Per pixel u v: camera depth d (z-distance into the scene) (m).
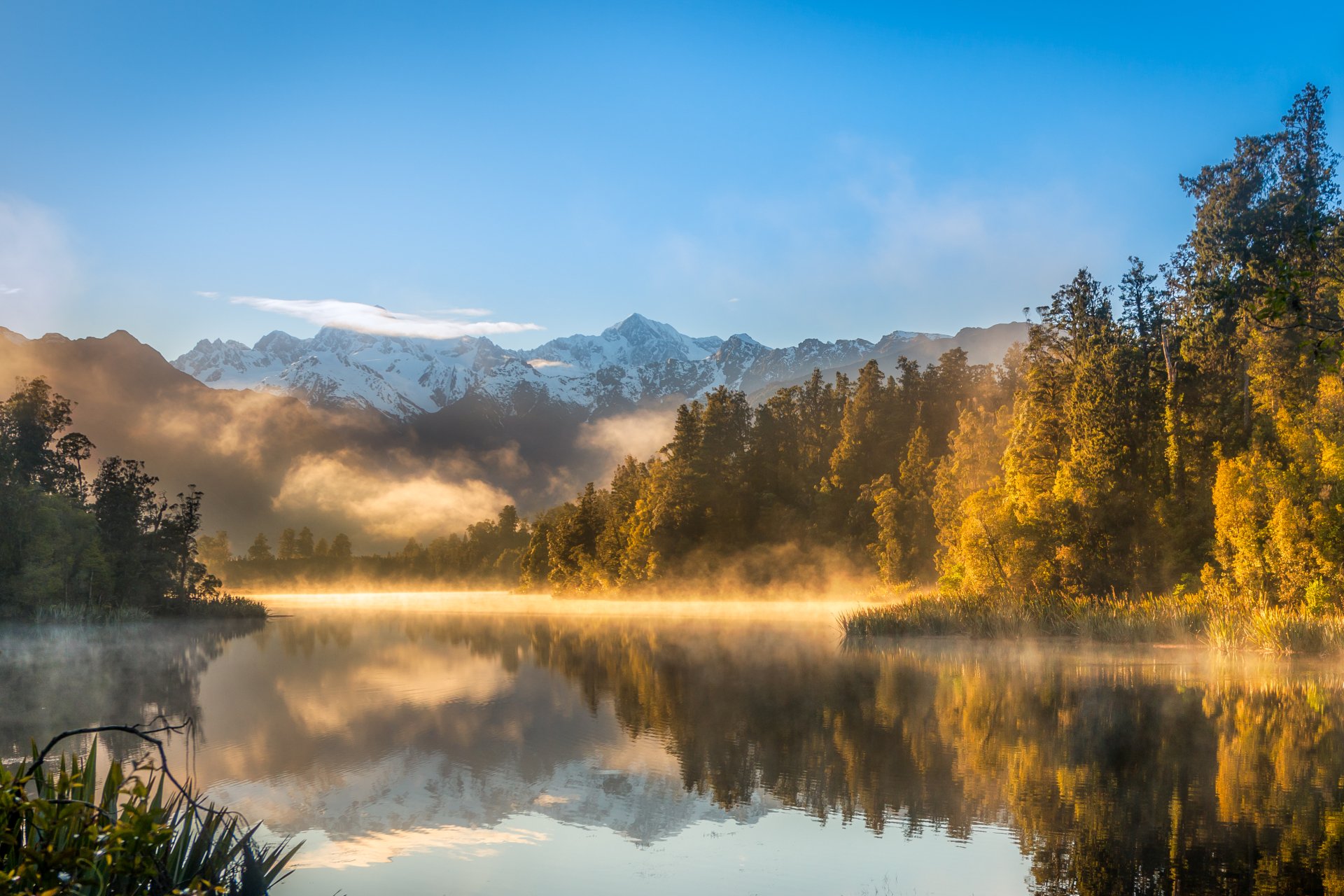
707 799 15.55
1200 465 53.44
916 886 11.50
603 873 11.98
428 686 30.19
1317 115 56.44
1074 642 43.16
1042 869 12.00
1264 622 37.28
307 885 11.66
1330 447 41.62
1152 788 15.74
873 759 18.39
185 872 8.10
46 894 6.07
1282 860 12.13
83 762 18.34
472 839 13.56
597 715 23.88
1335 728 20.92
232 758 18.86
